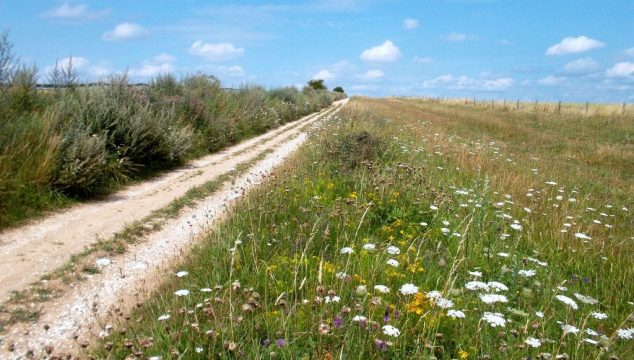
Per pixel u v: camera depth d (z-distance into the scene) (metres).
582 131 29.16
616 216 9.27
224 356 3.38
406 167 9.56
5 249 6.23
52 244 6.50
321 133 16.86
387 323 3.79
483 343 3.75
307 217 6.82
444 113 38.84
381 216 7.30
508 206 8.35
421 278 5.03
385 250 5.29
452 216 7.20
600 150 19.84
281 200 7.54
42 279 5.35
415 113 35.00
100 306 4.82
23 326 4.38
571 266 6.13
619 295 5.25
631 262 6.27
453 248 6.02
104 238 6.80
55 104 10.19
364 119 21.42
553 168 14.52
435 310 4.10
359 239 6.11
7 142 8.18
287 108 29.84
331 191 8.49
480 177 10.38
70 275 5.49
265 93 31.73
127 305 4.84
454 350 3.75
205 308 3.88
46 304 4.82
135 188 10.21
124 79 13.48
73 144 9.02
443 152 13.93
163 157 12.19
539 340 3.71
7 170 7.75
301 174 9.68
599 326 4.47
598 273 5.87
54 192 8.41
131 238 6.86
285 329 3.76
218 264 5.21
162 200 9.18
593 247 6.60
